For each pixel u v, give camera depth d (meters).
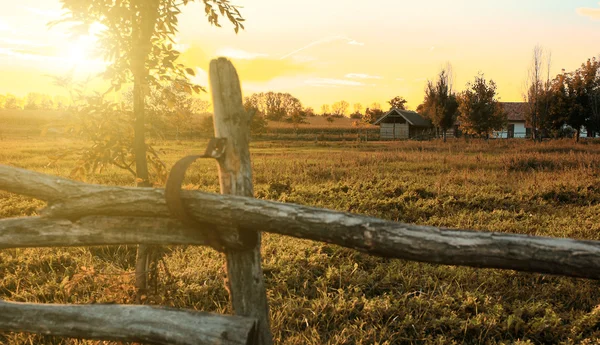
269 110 118.44
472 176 15.03
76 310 2.33
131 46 3.46
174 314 2.20
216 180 14.22
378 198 10.72
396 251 1.83
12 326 2.36
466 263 1.76
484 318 4.44
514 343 4.08
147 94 3.53
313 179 14.99
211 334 2.09
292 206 2.01
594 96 40.34
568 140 40.06
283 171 16.94
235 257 2.28
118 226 2.31
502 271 5.79
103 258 6.30
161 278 4.96
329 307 4.68
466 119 42.06
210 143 2.21
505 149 30.42
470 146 33.41
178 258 6.18
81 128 3.53
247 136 2.29
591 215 9.24
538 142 39.47
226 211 2.06
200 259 6.14
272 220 2.00
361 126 82.25
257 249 2.31
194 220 2.13
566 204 10.68
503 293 5.24
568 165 18.31
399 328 4.39
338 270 5.68
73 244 2.36
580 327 4.38
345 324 4.41
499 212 9.30
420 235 1.80
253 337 2.17
